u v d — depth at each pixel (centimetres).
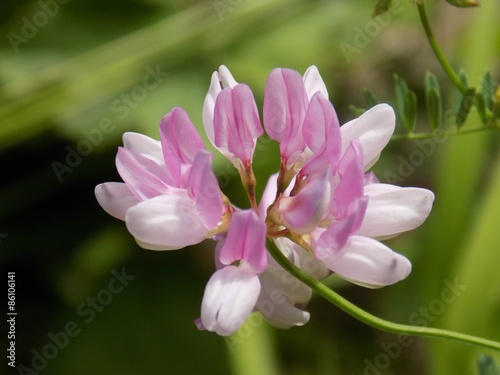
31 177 29
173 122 19
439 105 21
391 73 28
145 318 28
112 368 28
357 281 19
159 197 18
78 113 28
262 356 26
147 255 29
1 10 29
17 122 27
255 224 18
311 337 29
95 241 29
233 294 18
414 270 28
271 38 29
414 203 19
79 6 30
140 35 29
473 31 24
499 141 28
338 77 29
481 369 20
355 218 18
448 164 26
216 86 19
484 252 25
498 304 25
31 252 29
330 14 29
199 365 27
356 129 19
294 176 19
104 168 29
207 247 29
